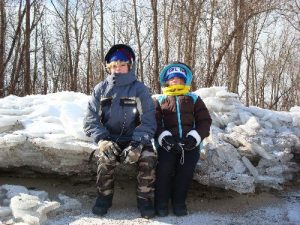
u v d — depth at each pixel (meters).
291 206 1.92
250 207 1.89
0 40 6.54
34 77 10.54
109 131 1.78
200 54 6.65
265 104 10.32
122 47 1.80
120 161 1.72
